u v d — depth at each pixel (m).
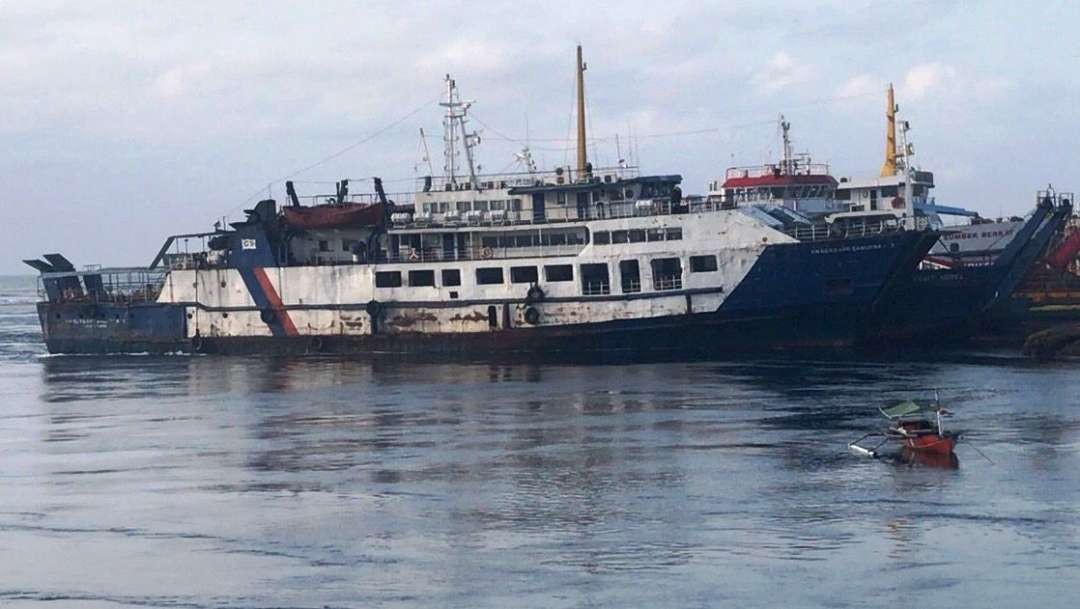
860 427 63.06
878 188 124.25
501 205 105.06
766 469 53.53
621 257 97.25
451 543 43.22
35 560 42.47
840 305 94.19
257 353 108.94
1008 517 44.75
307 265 107.38
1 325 194.75
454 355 101.62
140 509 49.38
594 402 74.06
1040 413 65.75
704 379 82.31
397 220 105.75
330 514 47.69
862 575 38.81
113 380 95.81
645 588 38.09
